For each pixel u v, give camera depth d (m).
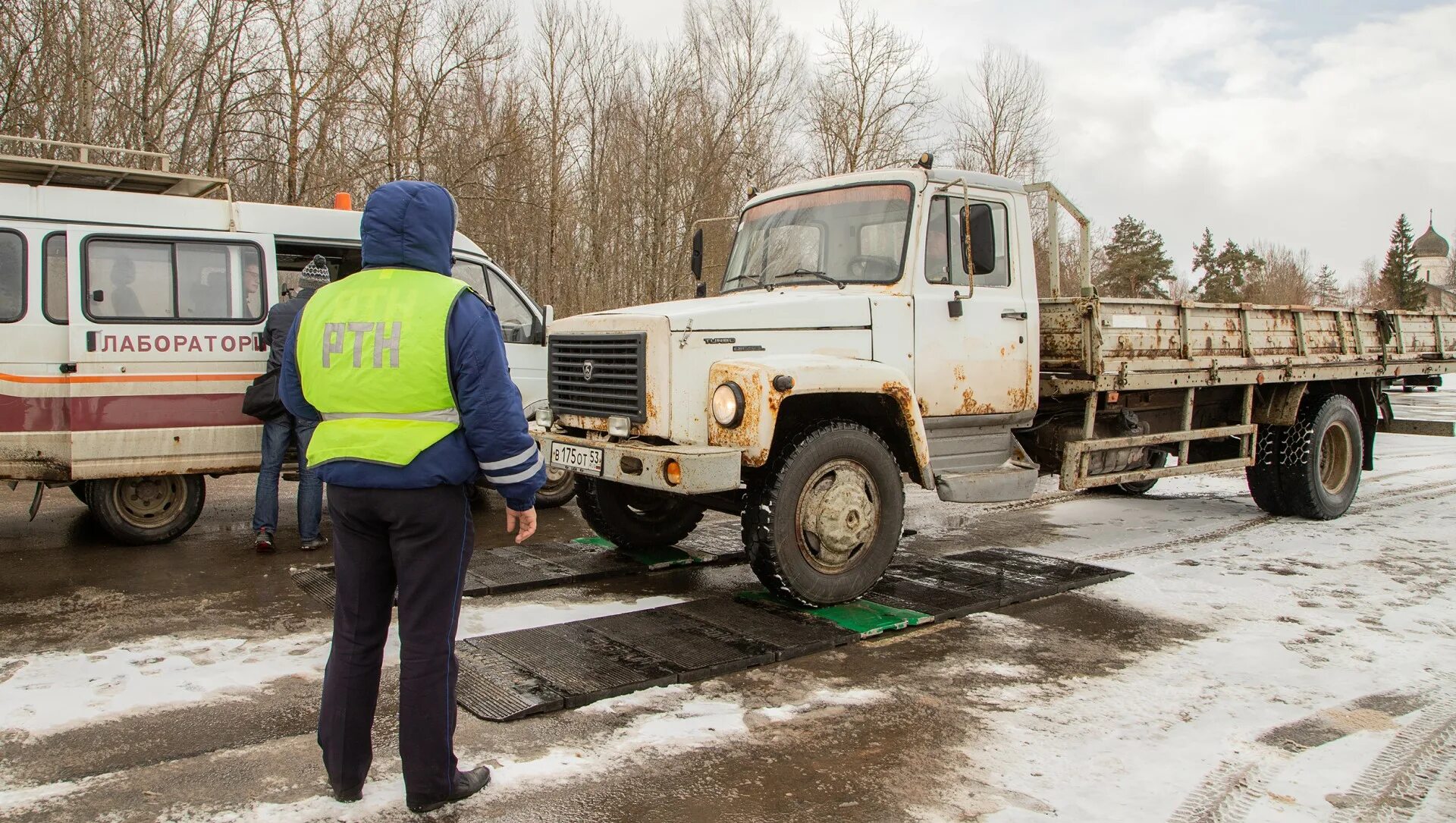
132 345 6.45
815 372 4.89
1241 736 3.69
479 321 2.89
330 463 2.88
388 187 3.00
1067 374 6.60
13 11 12.98
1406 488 9.63
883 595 5.53
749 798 3.14
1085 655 4.63
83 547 6.69
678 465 4.58
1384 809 3.14
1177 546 7.06
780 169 27.69
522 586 5.66
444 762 2.98
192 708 3.80
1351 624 5.13
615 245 26.47
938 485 5.71
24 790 3.10
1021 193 6.27
